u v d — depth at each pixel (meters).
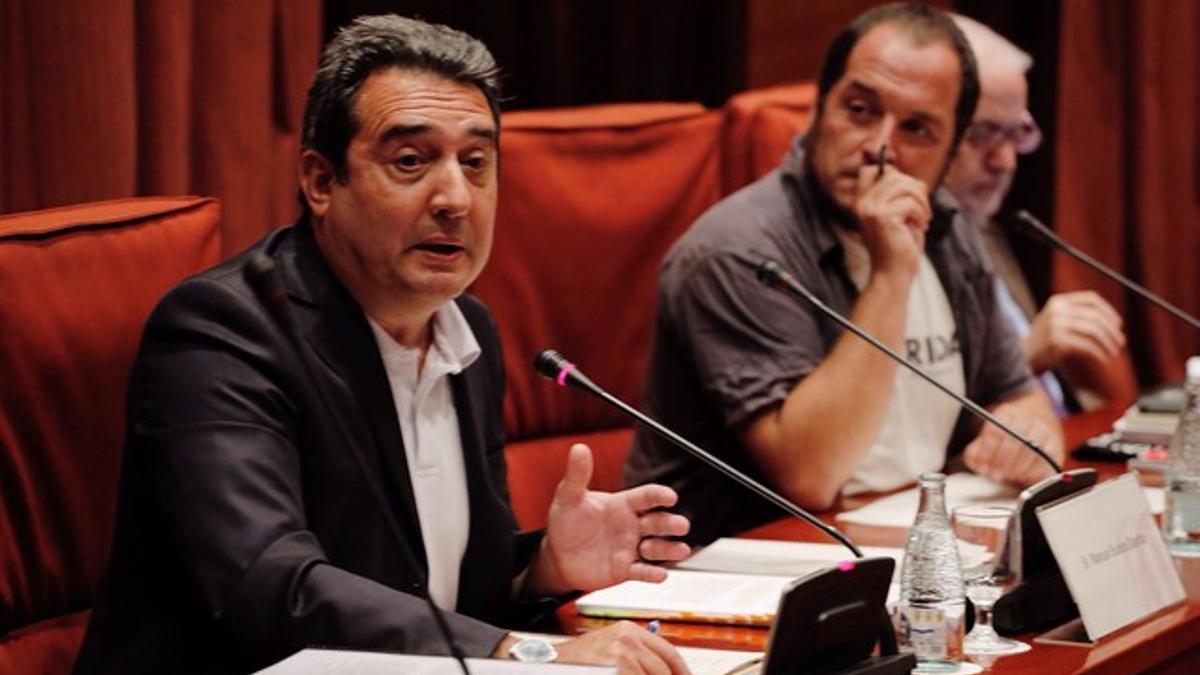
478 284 9.61
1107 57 14.47
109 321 6.78
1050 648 6.37
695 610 6.66
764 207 9.17
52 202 8.62
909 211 8.86
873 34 9.08
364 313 6.60
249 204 9.31
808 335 9.00
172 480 6.06
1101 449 9.80
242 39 9.22
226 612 5.86
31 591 6.64
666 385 9.23
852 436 8.71
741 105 10.97
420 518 6.75
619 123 10.15
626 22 12.21
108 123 8.62
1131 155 14.66
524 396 9.80
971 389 9.84
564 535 6.72
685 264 9.15
